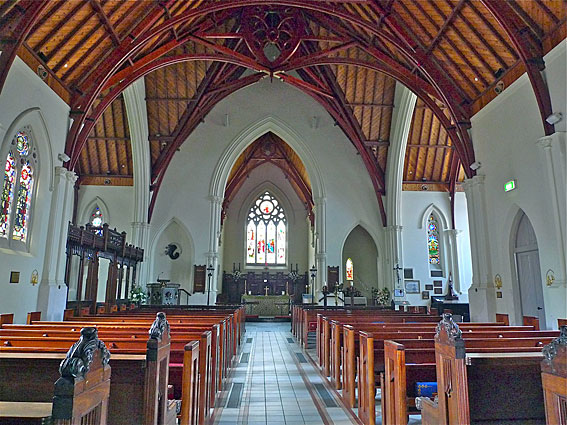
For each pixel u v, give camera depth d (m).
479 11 10.49
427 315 11.59
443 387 3.60
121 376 3.22
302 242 28.02
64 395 1.95
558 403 2.35
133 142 18.55
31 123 10.08
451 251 20.36
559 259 9.09
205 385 5.25
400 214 20.06
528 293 10.86
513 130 10.99
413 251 20.22
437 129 19.58
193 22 14.84
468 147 13.05
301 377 8.26
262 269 27.44
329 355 8.16
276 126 20.77
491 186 12.10
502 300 11.61
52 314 10.75
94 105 16.83
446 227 20.53
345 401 6.46
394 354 4.62
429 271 20.11
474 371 3.38
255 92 20.91
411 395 5.43
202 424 5.07
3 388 3.37
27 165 10.41
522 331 6.55
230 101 20.77
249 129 20.61
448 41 11.95
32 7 8.78
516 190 10.87
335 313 12.48
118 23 11.56
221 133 20.53
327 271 19.91
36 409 2.25
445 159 20.44
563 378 2.29
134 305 15.53
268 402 6.47
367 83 18.86
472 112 13.09
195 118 19.69
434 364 5.46
